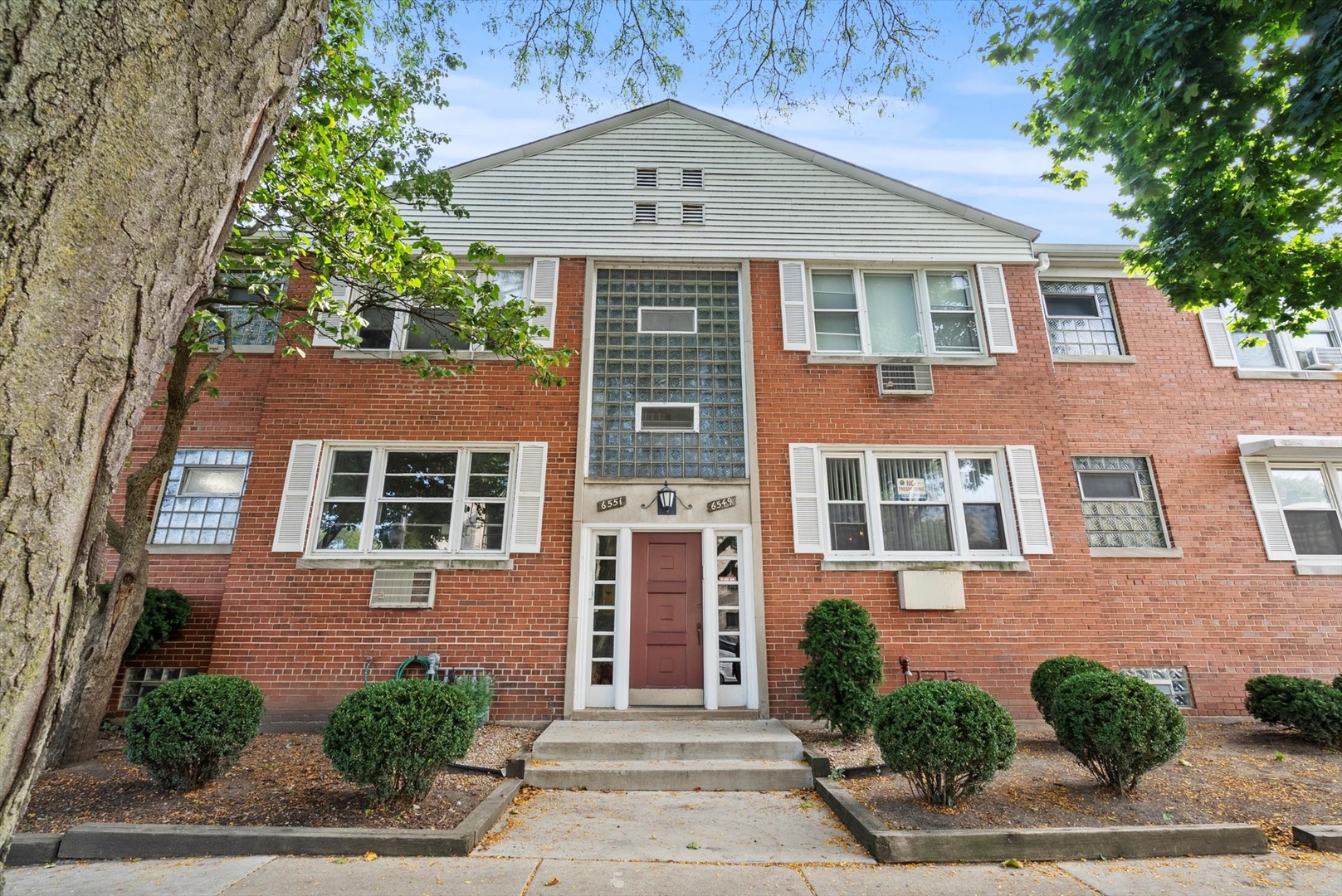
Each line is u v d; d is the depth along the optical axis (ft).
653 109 33.83
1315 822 16.06
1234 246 21.59
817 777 19.93
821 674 23.48
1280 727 25.86
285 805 16.56
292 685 25.49
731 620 27.45
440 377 26.84
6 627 4.02
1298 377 32.01
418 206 26.55
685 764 20.57
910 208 32.65
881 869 14.02
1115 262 33.17
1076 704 18.02
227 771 19.07
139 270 4.58
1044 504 28.63
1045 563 27.84
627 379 29.94
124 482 28.71
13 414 3.96
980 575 27.61
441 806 16.70
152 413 30.07
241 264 24.16
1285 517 30.50
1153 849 14.79
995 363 30.32
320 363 29.27
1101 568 29.17
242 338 31.17
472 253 24.79
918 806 16.70
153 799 16.85
